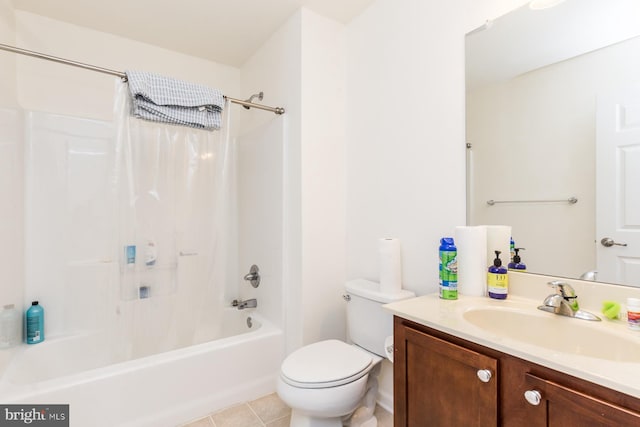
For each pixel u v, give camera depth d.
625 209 1.01
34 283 1.88
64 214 1.97
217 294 1.92
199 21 2.04
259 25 2.09
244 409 1.74
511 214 1.28
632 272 0.99
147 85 1.63
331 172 2.01
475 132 1.38
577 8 1.12
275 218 2.09
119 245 1.67
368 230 1.90
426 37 1.57
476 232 1.28
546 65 1.18
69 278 1.97
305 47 1.90
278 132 2.05
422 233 1.58
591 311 1.05
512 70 1.27
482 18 1.36
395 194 1.73
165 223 1.78
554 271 1.16
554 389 0.73
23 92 1.90
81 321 1.98
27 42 1.92
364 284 1.75
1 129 1.59
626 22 1.01
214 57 2.52
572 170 1.12
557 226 1.16
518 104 1.26
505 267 1.27
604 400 0.66
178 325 1.82
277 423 1.62
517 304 1.16
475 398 0.89
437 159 1.52
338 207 2.05
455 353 0.94
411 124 1.64
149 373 1.53
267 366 1.91
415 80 1.62
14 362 1.63
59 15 1.96
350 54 2.04
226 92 2.64
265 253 2.20
